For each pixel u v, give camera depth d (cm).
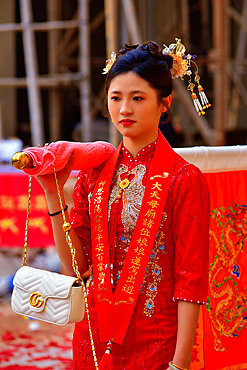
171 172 268
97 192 282
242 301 357
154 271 264
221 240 345
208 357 331
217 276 342
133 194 271
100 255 274
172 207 264
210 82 1261
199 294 254
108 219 276
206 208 263
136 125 262
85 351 281
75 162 275
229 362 346
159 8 1191
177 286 257
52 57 1137
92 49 1351
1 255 923
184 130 1252
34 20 1298
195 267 255
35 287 268
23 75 1327
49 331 695
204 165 333
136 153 279
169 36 1172
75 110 1319
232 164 350
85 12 1037
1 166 812
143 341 262
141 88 258
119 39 1098
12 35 1272
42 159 255
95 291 274
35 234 767
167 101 278
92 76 1341
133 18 995
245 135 1187
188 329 251
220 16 1016
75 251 287
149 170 272
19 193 764
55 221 280
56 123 1158
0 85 1145
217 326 339
